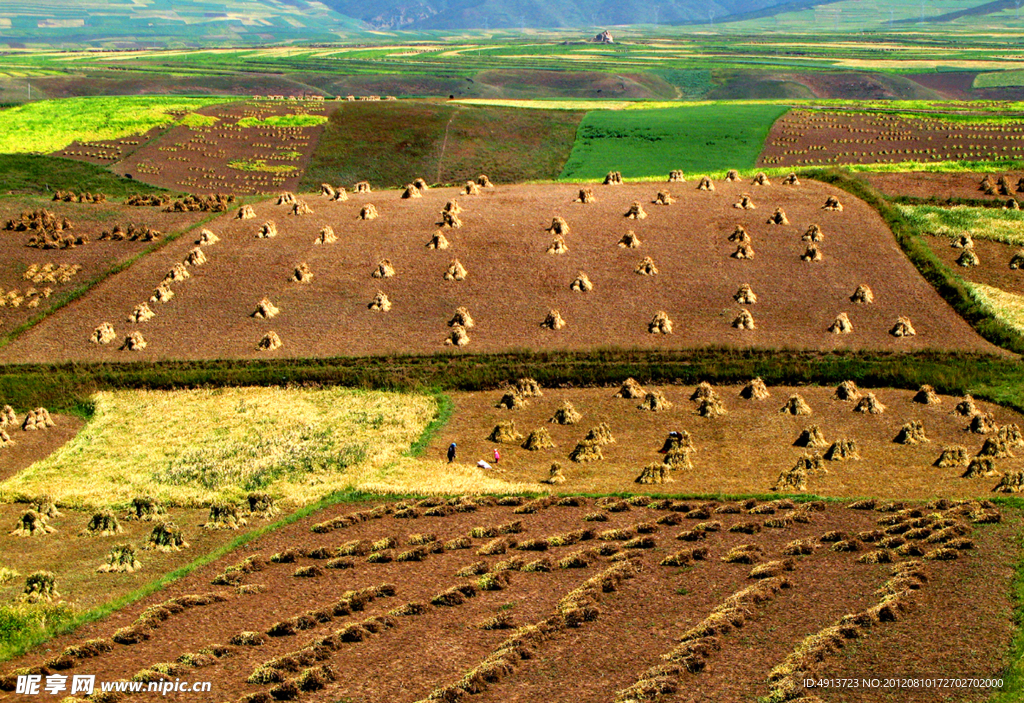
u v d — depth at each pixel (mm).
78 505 138000
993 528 114312
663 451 150250
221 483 143750
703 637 89438
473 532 121125
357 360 181500
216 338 190000
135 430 163875
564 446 153625
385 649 91562
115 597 108188
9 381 178125
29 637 96750
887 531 114938
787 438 153750
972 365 173500
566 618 95000
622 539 117438
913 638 88688
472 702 80812
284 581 109938
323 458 150500
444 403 170250
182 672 88000
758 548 111500
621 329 188625
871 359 177000
